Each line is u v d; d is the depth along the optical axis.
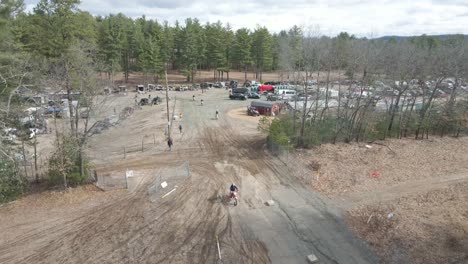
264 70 116.12
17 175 27.47
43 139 41.78
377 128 41.62
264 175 30.97
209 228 22.02
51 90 30.34
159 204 25.22
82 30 47.66
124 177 30.42
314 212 24.11
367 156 35.44
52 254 19.59
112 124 47.03
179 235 21.25
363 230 21.69
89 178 29.45
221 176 30.67
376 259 18.75
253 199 26.12
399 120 42.69
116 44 86.44
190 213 23.92
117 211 24.19
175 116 56.62
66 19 43.94
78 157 28.61
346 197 26.52
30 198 26.50
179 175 30.86
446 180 29.73
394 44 50.94
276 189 28.00
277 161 34.47
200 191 27.44
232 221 22.89
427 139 41.94
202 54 97.75
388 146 38.72
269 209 24.58
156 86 88.44
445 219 22.66
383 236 20.83
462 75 44.56
